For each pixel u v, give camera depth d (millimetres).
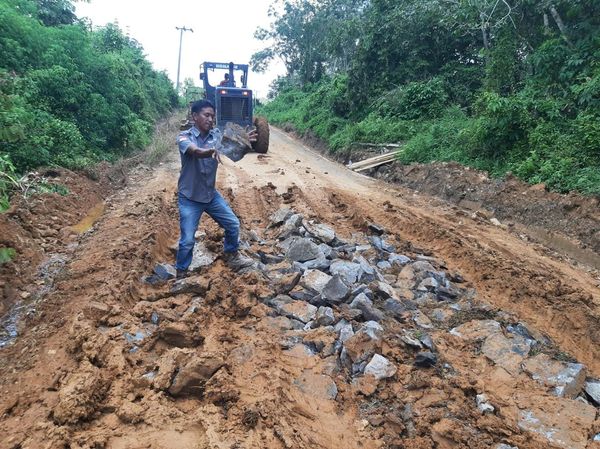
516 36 13906
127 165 12312
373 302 4789
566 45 12055
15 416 2885
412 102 17562
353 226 7824
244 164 13898
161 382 3082
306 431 2875
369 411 3229
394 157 14695
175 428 2748
